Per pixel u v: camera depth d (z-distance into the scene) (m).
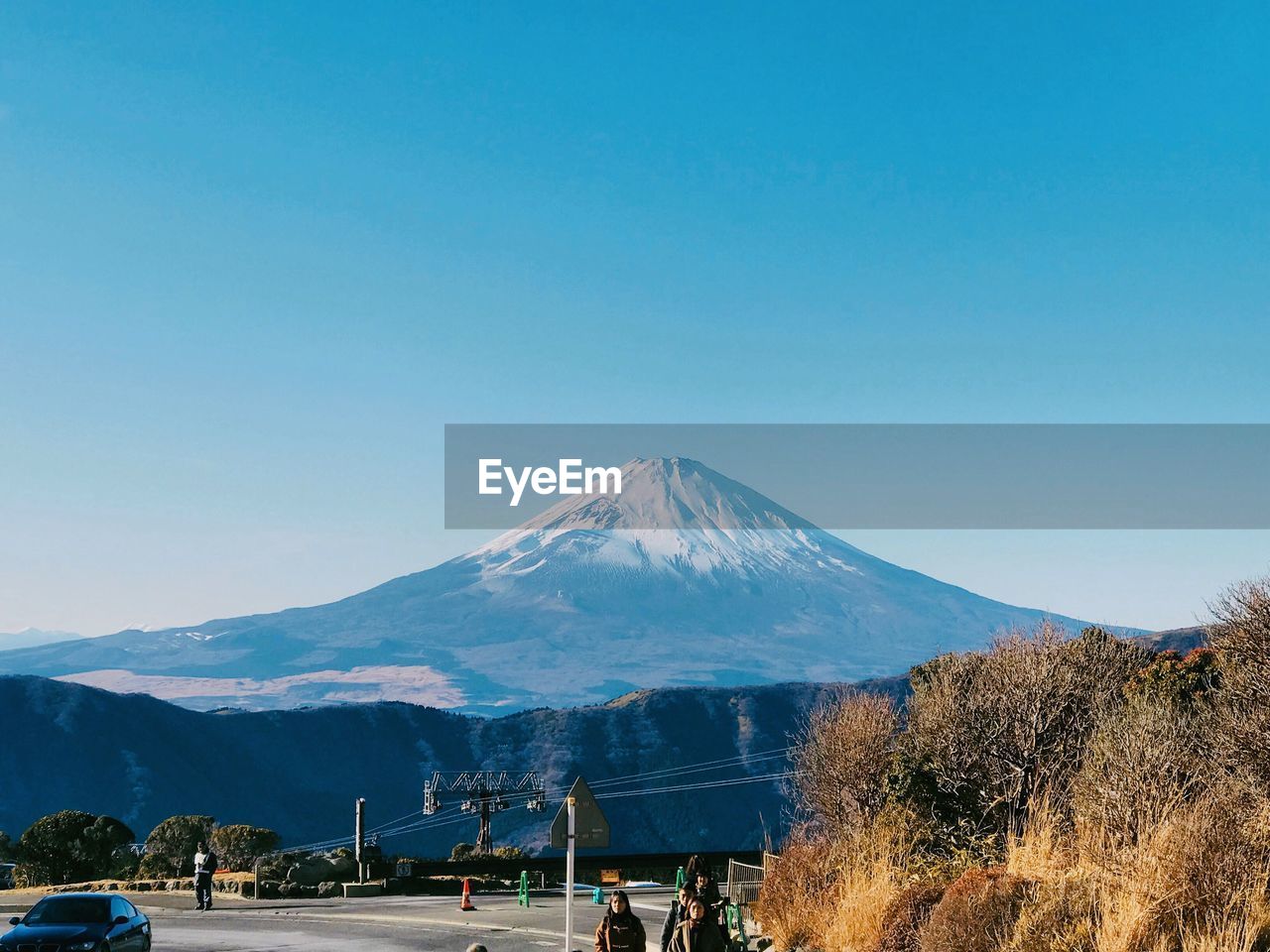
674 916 18.30
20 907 39.56
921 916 17.92
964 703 25.28
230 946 27.88
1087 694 24.52
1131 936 14.33
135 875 53.38
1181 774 17.77
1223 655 20.75
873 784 28.95
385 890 45.00
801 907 21.78
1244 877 14.55
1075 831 17.91
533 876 51.09
